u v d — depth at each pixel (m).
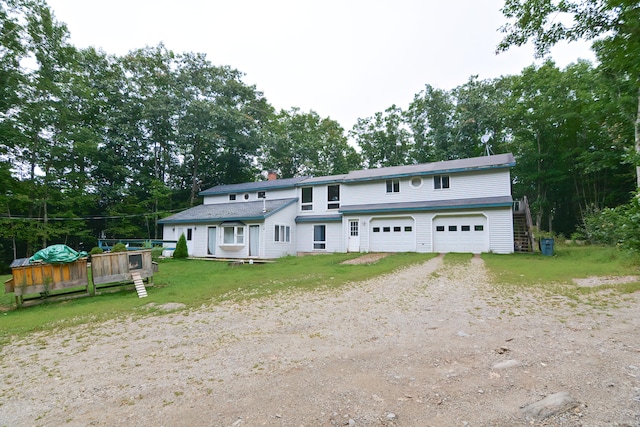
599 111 21.58
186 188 35.59
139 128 31.44
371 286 9.10
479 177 18.67
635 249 6.30
